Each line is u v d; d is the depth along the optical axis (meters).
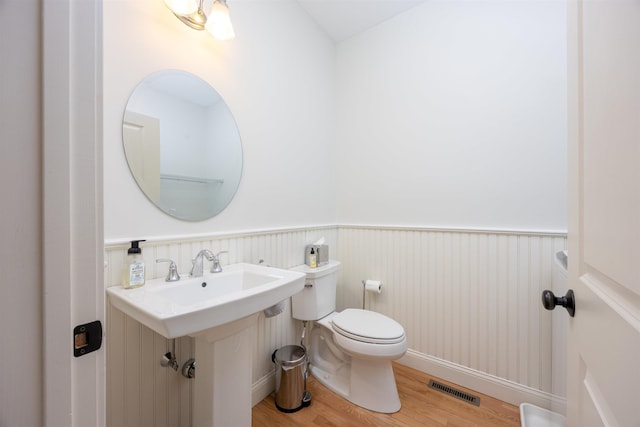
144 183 1.06
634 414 0.35
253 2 1.51
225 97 1.36
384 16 1.94
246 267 1.29
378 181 2.01
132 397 1.01
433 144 1.77
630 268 0.36
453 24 1.70
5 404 0.32
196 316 0.74
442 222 1.74
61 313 0.36
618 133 0.40
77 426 0.38
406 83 1.88
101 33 0.41
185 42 1.19
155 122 1.09
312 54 1.96
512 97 1.52
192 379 1.19
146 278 1.04
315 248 1.78
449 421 1.34
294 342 1.75
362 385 1.45
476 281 1.60
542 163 1.44
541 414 1.35
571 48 0.63
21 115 0.33
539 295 1.42
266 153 1.60
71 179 0.37
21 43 0.33
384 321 1.52
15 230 0.33
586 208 0.54
